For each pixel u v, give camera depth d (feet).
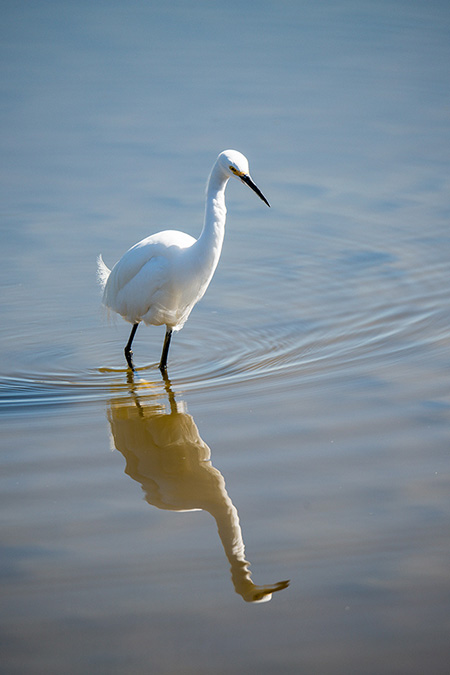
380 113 69.87
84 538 24.25
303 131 66.49
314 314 41.88
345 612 21.03
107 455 28.94
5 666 19.53
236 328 41.01
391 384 33.55
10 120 69.15
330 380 34.24
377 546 23.47
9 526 24.79
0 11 99.35
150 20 96.27
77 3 103.19
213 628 20.65
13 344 40.32
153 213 53.78
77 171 60.08
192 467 27.91
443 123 67.46
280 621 20.81
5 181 58.54
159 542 24.07
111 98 73.82
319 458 28.09
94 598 21.75
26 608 21.39
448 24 92.43
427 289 43.80
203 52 85.46
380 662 19.45
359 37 89.04
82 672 19.35
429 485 26.27
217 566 22.95
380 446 28.68
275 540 23.89
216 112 70.33
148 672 19.30
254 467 27.73
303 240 51.19
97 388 34.99
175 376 35.99
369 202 55.36
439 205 54.49
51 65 81.92
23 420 31.78
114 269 38.60
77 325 42.78
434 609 21.03
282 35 90.38
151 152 62.95
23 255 49.52
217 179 34.32
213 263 35.68
